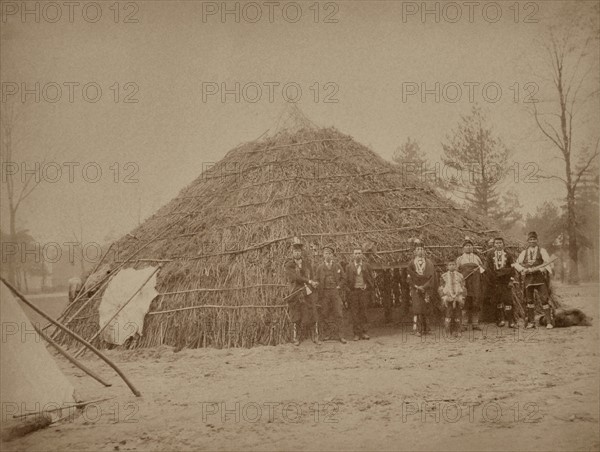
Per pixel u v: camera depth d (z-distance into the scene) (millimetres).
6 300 6531
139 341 10117
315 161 11750
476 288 10406
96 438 5504
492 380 7000
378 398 6375
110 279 10852
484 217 12078
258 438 5285
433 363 7922
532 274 10438
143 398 6785
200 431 5551
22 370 6422
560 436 5094
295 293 9820
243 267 10375
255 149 12000
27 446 5395
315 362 8297
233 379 7480
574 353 8141
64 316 10836
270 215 10992
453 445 4988
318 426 5539
